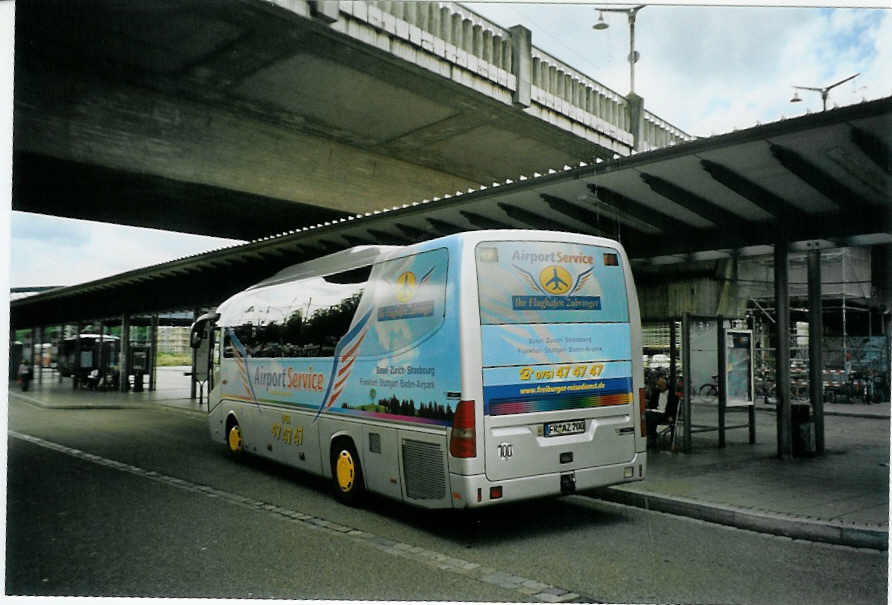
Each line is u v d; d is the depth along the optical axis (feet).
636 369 25.21
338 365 28.91
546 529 23.90
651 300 74.69
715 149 27.66
